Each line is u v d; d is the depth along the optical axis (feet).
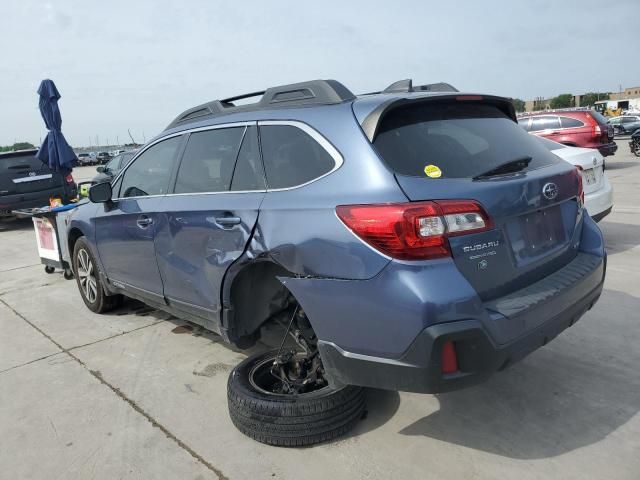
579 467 8.13
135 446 9.50
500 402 10.10
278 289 10.01
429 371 7.27
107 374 12.53
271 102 10.35
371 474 8.30
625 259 18.57
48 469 9.00
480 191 7.88
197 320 11.80
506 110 10.61
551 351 11.98
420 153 8.16
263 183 9.72
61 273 23.38
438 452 8.73
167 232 11.79
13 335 15.67
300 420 8.84
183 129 12.48
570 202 9.95
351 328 7.91
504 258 8.11
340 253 7.89
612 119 111.04
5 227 41.24
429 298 7.13
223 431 9.78
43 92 31.55
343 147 8.45
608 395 10.07
